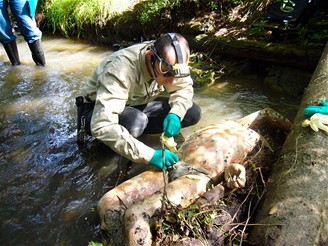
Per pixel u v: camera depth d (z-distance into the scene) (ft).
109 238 7.38
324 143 8.02
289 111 12.57
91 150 11.02
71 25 19.79
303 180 7.36
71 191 9.57
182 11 17.40
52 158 10.78
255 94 13.76
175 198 7.53
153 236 7.07
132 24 18.29
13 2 14.85
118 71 8.43
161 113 10.68
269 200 7.54
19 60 16.97
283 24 14.94
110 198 7.86
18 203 9.22
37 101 13.74
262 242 6.70
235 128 9.88
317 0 15.07
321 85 9.89
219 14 17.08
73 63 16.96
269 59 14.78
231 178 8.03
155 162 8.31
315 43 13.96
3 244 8.13
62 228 8.50
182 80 9.50
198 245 6.91
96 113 8.31
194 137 9.71
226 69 15.43
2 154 10.98
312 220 6.64
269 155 9.64
